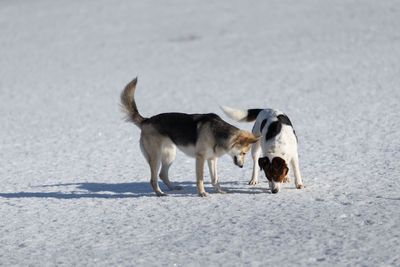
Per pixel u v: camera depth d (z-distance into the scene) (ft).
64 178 38.19
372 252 18.69
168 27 161.68
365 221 22.36
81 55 132.87
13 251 21.44
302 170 36.01
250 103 72.79
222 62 111.65
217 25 157.48
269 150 29.09
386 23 126.72
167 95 84.89
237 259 19.02
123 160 44.75
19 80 106.11
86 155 47.73
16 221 26.18
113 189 33.60
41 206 29.22
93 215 26.84
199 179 29.89
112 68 115.55
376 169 34.14
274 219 23.72
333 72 86.99
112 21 175.94
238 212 25.53
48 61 127.24
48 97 87.81
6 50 144.05
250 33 141.38
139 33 157.07
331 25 135.33
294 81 84.84
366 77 79.36
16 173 40.88
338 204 25.68
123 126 62.64
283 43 123.44
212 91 84.69
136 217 25.94
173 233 22.77
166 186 34.09
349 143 44.96
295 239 20.66
